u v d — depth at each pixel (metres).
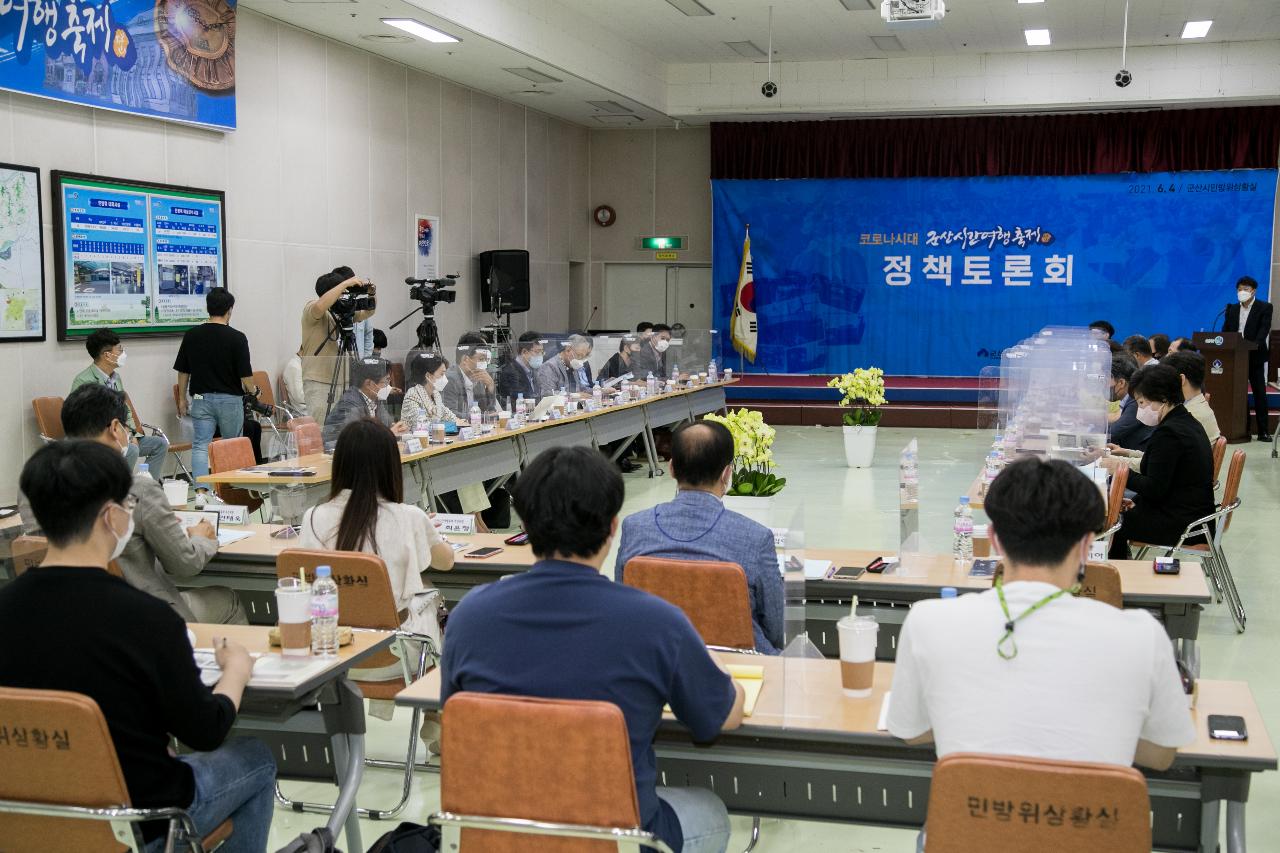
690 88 14.84
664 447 11.79
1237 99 13.43
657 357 11.54
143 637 2.26
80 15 7.49
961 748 1.90
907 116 14.80
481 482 7.73
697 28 12.63
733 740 2.50
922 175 14.86
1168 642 1.93
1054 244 14.59
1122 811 1.75
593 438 9.50
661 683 2.12
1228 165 13.90
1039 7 11.59
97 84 7.66
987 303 14.91
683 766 2.64
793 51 13.89
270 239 9.69
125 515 2.38
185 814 2.25
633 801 1.99
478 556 4.34
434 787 3.83
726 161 15.39
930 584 3.82
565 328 15.88
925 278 15.05
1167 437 5.60
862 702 2.56
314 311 8.88
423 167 12.05
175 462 8.58
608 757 1.97
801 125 15.11
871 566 4.07
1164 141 14.05
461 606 2.22
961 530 4.25
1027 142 14.51
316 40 10.18
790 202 15.30
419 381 7.71
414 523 3.80
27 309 7.32
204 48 8.63
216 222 8.98
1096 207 14.41
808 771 2.56
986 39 13.18
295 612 2.78
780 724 2.39
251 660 2.66
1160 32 12.76
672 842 2.22
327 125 10.39
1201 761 2.21
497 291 12.77
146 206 8.25
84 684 2.23
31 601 2.26
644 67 13.99
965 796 1.82
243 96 9.29
